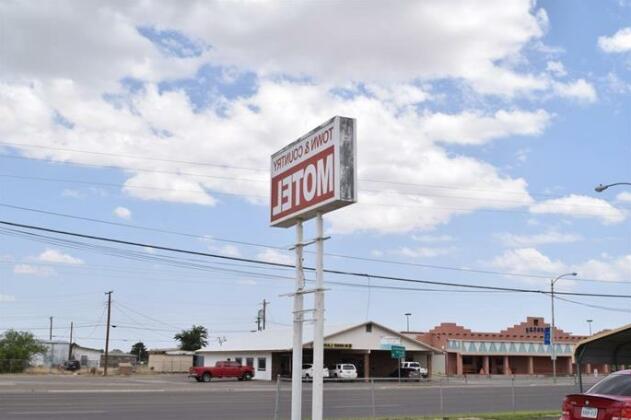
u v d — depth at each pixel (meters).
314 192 13.51
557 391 43.34
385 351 72.69
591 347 19.23
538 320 89.00
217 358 75.69
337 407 29.45
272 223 15.25
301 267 14.24
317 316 13.09
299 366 13.91
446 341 82.25
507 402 33.66
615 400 12.29
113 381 55.94
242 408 27.70
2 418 21.80
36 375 70.12
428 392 41.59
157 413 24.91
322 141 13.37
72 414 23.66
